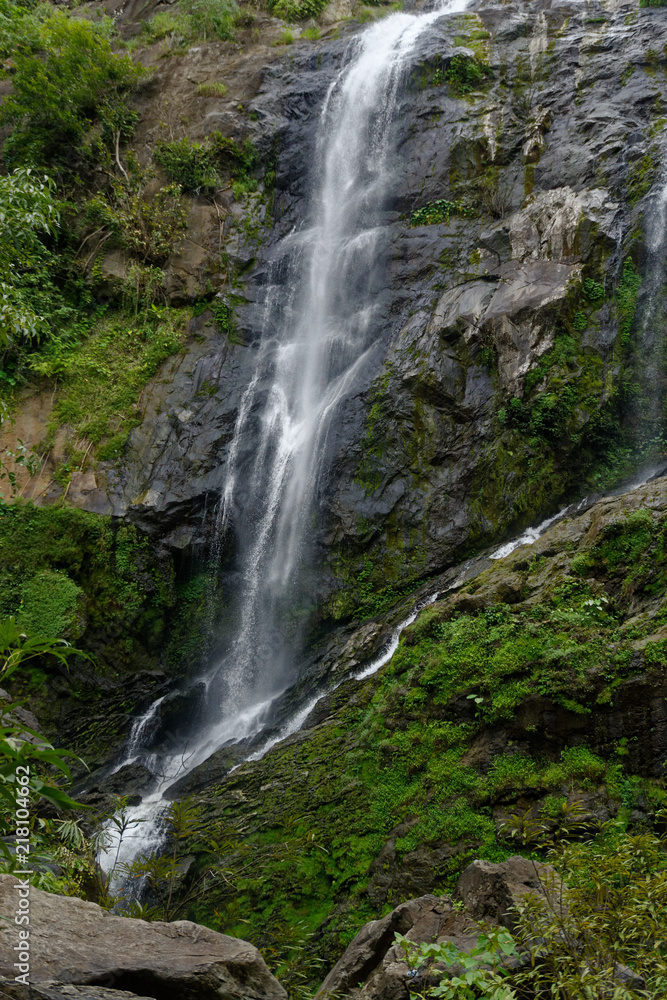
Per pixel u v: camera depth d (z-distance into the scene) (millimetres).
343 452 12742
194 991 2861
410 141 16344
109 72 17891
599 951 3023
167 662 12719
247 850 7723
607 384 11859
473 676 7504
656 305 12344
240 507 13508
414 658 8250
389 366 13219
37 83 16969
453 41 17344
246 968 3066
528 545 9188
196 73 19109
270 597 12641
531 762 6746
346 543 12164
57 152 17234
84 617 12016
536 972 2965
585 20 16656
